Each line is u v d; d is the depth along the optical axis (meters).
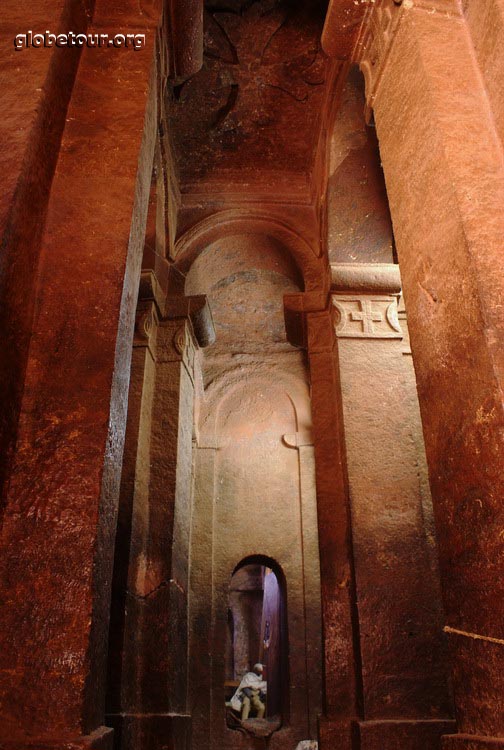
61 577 2.32
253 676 11.20
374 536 5.22
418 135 3.11
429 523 5.38
